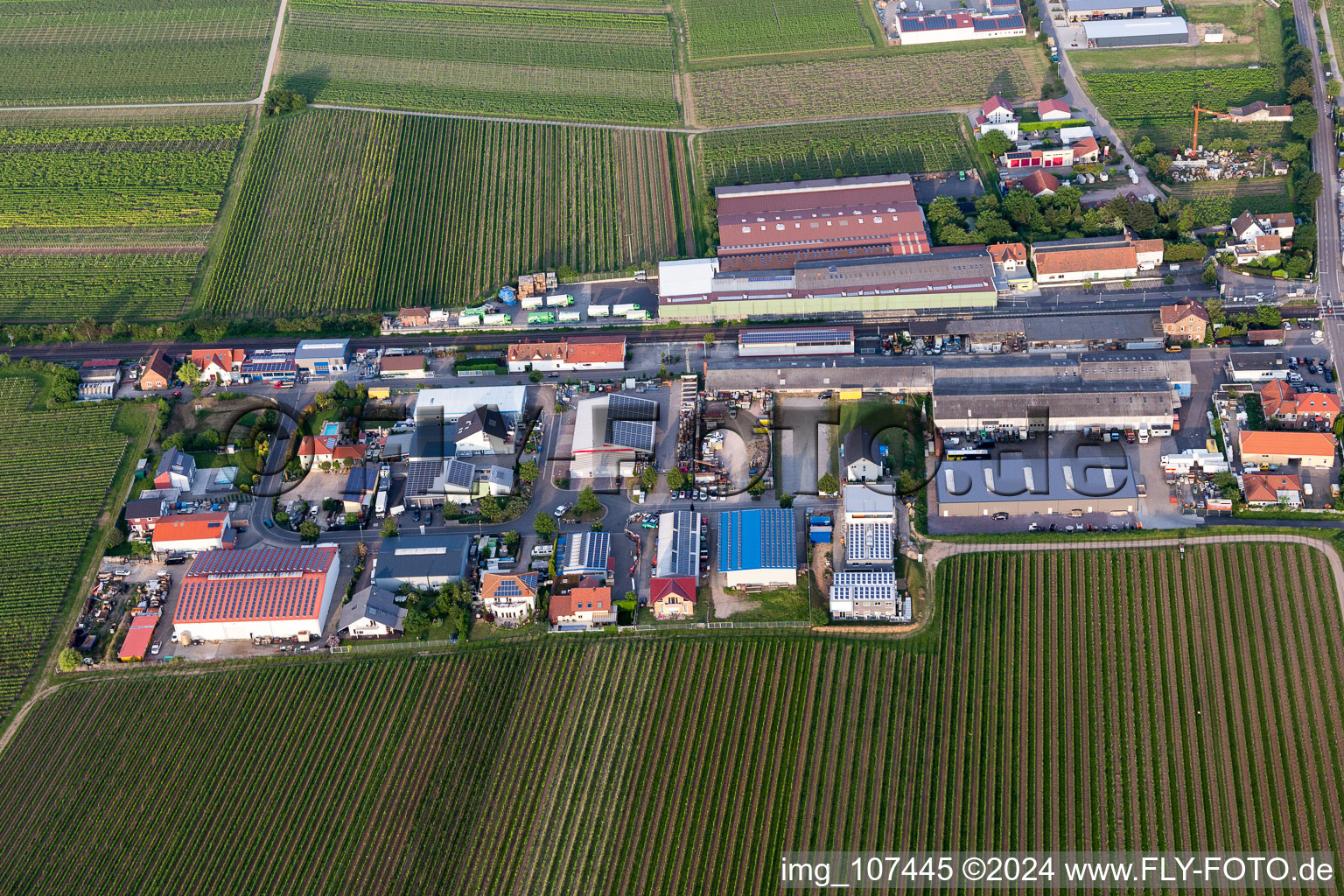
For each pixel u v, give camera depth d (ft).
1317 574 648.38
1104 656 625.41
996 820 568.82
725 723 610.65
